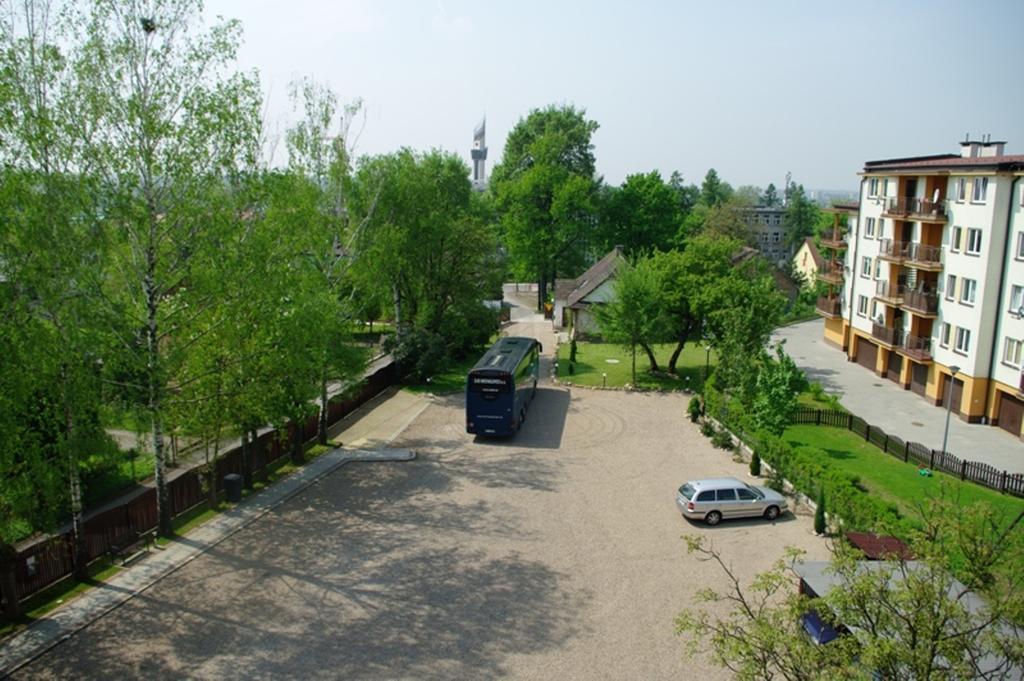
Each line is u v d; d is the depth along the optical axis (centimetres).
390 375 4462
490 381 3325
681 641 1728
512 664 1625
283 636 1720
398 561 2128
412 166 4491
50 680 1524
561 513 2520
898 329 4444
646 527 2412
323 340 2719
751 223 10675
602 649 1692
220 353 2341
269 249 2289
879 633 1065
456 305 4919
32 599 1838
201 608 1838
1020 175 3462
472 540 2288
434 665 1617
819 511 2366
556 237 7569
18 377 1594
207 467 2505
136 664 1591
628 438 3462
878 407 4038
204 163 2084
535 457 3155
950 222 3981
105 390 2017
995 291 3650
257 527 2359
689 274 4512
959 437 3506
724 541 2312
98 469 2353
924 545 1126
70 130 1817
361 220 3903
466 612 1847
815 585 1592
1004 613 1031
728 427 3391
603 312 4666
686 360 5312
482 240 4788
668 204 8231
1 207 1614
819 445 3334
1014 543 1199
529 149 7806
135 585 1939
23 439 1656
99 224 1870
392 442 3353
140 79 1967
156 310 2144
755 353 3675
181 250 2128
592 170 8206
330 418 3597
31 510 1694
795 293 7969
